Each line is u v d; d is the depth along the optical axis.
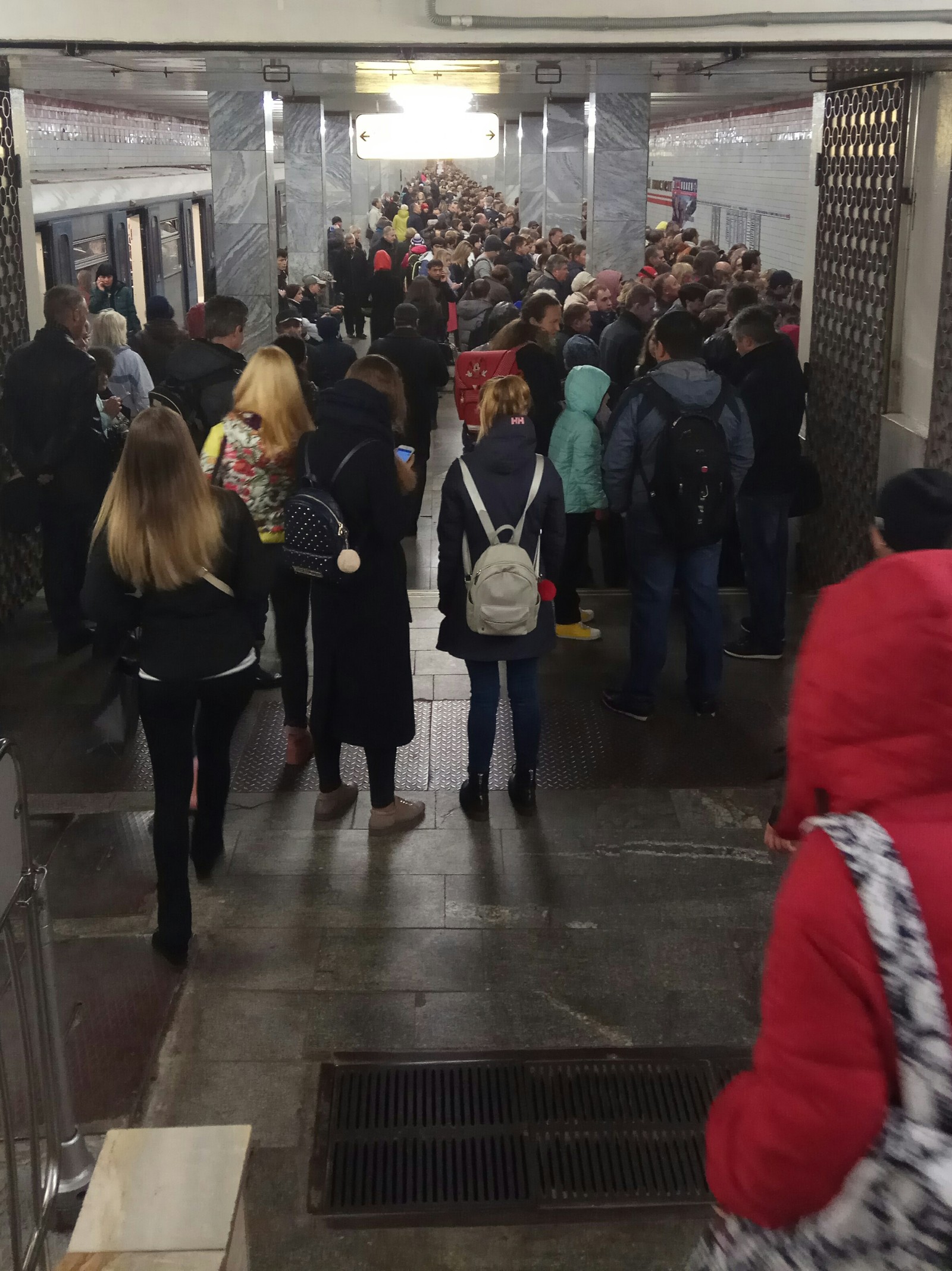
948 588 1.20
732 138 18.81
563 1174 2.84
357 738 4.20
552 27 4.98
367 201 28.33
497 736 5.13
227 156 9.48
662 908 3.90
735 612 6.67
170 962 3.60
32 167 10.88
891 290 5.91
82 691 5.62
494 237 15.21
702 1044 3.27
